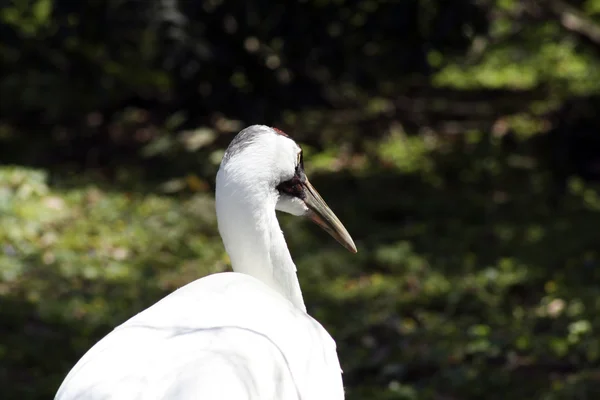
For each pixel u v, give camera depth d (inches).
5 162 626.2
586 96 721.0
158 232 494.9
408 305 412.8
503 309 402.9
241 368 158.7
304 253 476.1
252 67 601.9
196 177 580.4
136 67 657.0
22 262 447.2
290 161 204.2
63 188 562.3
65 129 693.9
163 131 677.3
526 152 630.5
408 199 556.7
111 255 466.6
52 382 327.6
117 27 566.3
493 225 514.0
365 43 600.7
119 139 668.7
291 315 184.1
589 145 624.1
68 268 442.3
